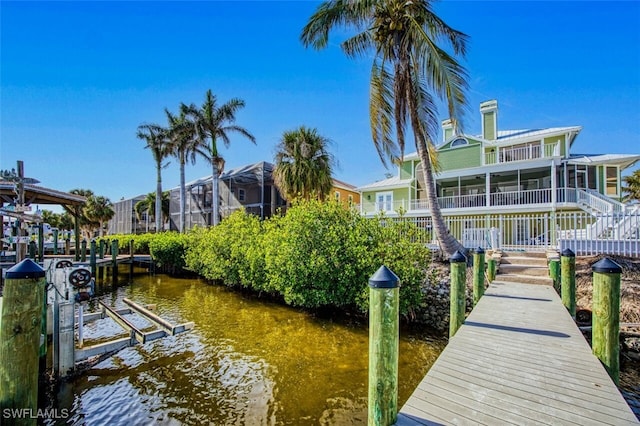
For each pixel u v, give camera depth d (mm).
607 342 3324
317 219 8883
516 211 16562
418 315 8023
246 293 11961
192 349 6391
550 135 17578
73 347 4984
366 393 4699
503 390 2684
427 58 9930
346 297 8203
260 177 25734
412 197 21766
